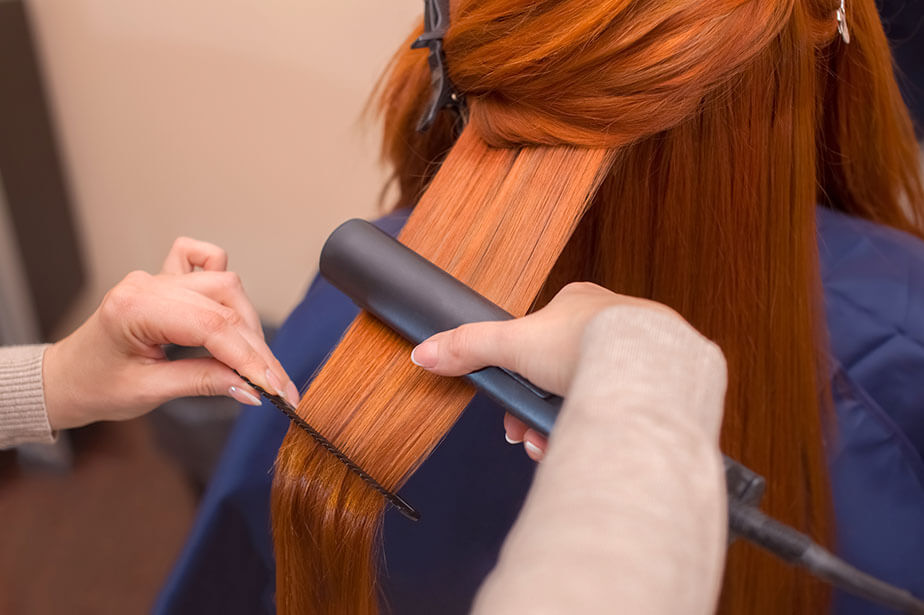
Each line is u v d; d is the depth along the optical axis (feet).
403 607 2.04
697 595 0.71
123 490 5.06
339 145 4.75
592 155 1.43
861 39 1.94
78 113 4.75
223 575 2.05
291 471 1.47
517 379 1.22
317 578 1.54
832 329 1.95
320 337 1.88
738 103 1.49
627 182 1.57
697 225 1.59
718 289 1.66
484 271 1.47
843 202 2.32
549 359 1.12
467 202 1.51
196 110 4.70
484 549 1.96
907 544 1.99
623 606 0.65
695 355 0.90
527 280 1.45
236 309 1.79
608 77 1.36
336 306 1.90
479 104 1.53
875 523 1.98
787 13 1.37
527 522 0.76
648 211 1.60
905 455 1.96
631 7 1.33
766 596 1.97
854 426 1.95
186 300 1.69
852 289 1.95
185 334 1.65
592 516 0.72
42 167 4.77
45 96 4.67
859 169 2.23
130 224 5.18
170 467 5.13
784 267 1.66
